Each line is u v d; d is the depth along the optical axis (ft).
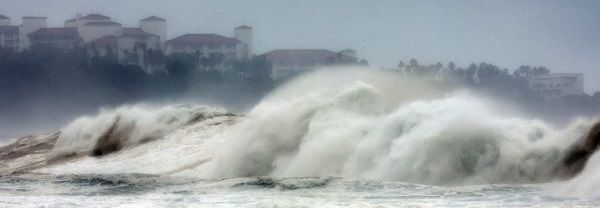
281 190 270.46
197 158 363.76
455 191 253.65
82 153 431.02
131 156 396.98
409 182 278.67
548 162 271.90
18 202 249.34
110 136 431.43
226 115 439.22
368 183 273.75
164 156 380.99
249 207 234.38
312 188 270.46
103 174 335.47
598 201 225.56
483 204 228.84
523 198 236.02
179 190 280.72
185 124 430.61
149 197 260.01
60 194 278.87
